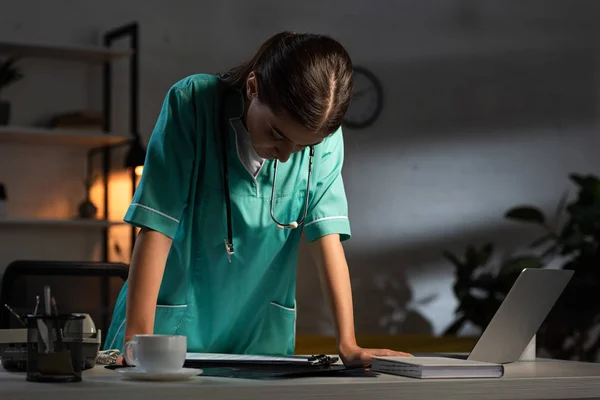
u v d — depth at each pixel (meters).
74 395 1.01
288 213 1.71
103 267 2.58
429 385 1.17
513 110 5.91
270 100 1.36
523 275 1.49
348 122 5.45
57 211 4.80
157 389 1.04
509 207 5.85
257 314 1.80
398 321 5.52
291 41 1.40
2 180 4.70
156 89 5.04
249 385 1.08
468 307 5.15
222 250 1.69
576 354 5.20
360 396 1.12
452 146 5.73
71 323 1.12
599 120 6.15
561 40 6.09
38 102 4.75
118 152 4.91
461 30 5.80
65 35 4.85
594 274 4.93
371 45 5.57
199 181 1.65
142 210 1.52
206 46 5.18
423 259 5.60
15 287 2.53
